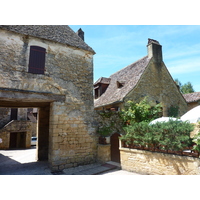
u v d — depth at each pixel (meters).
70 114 7.64
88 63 8.77
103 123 8.69
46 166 7.66
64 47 8.05
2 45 6.48
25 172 6.74
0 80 6.25
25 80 6.75
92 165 7.55
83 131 7.90
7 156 11.43
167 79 12.77
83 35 12.21
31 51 7.11
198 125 6.53
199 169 4.32
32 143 18.69
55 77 7.51
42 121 9.77
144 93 11.08
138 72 12.05
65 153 7.20
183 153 4.81
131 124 8.48
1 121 17.38
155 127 5.86
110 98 11.79
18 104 8.88
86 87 8.44
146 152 5.80
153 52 12.50
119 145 7.18
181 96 13.41
